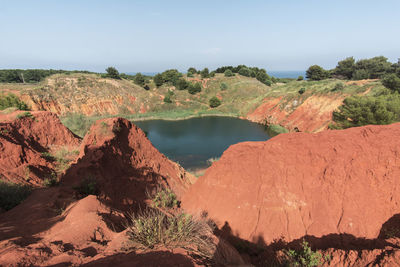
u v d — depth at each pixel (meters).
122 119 16.09
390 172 8.27
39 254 3.34
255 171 10.34
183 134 45.53
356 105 27.78
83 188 9.10
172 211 10.69
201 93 84.38
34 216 6.12
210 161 29.94
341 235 7.93
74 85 62.44
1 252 3.36
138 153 15.68
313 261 6.36
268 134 45.84
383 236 7.50
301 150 10.00
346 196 8.57
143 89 80.25
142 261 3.24
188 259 3.56
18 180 10.45
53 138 19.69
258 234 8.87
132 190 11.94
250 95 79.06
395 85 34.41
